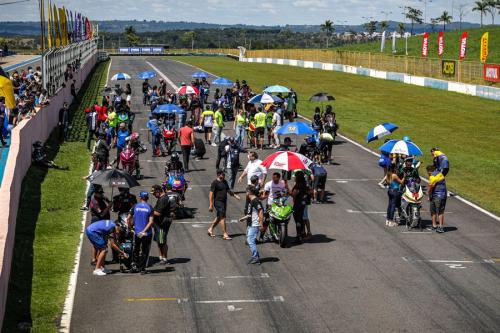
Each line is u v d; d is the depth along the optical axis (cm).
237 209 3534
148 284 2431
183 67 15125
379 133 4056
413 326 2081
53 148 5122
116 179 2692
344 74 13162
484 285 2462
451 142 5953
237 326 2072
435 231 3189
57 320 2100
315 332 2030
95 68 14850
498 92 8744
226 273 2564
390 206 3256
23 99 5631
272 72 13700
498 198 3969
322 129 5369
